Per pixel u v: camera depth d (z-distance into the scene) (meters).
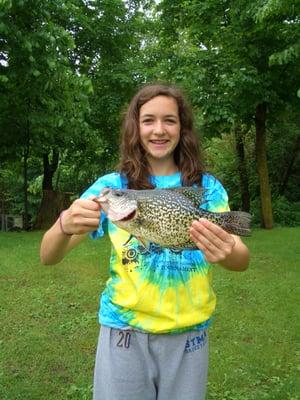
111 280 2.33
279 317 5.50
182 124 2.54
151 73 13.79
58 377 4.09
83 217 2.00
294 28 10.59
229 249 1.95
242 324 5.27
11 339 4.80
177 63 12.47
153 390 2.29
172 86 2.55
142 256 2.24
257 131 13.05
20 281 6.74
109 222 2.31
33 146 12.24
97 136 14.09
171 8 13.56
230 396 3.80
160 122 2.42
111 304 2.30
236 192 18.42
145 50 16.39
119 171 2.52
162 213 1.99
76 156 15.72
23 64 9.73
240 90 11.17
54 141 12.57
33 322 5.26
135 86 13.98
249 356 4.49
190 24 12.80
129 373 2.24
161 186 2.45
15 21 9.55
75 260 8.00
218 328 5.16
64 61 10.28
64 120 10.88
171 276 2.22
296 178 18.64
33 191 19.94
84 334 4.95
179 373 2.28
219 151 19.00
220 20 12.10
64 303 5.86
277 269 7.76
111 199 2.00
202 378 2.33
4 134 11.59
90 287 6.49
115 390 2.25
